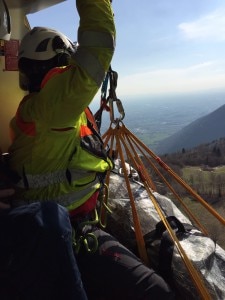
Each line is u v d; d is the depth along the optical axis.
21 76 2.43
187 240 2.66
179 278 2.43
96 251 2.25
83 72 1.95
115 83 2.76
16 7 3.11
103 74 2.03
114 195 3.15
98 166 2.35
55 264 1.83
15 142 2.29
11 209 1.91
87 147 2.27
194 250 2.55
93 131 2.44
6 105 3.17
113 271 2.21
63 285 1.85
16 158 2.27
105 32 2.01
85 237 2.23
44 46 2.28
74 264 1.89
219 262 2.60
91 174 2.33
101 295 2.22
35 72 2.30
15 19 3.15
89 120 2.48
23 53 2.33
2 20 2.63
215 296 2.35
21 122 2.22
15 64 3.18
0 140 3.13
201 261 2.45
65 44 2.35
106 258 2.24
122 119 2.93
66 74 1.97
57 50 2.29
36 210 1.88
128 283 2.17
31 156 2.18
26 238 1.80
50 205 1.94
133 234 2.87
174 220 2.79
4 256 1.79
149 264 2.65
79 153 2.22
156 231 2.75
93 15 2.01
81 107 2.02
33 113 2.10
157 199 3.13
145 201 3.07
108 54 2.03
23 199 2.28
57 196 2.22
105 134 3.00
